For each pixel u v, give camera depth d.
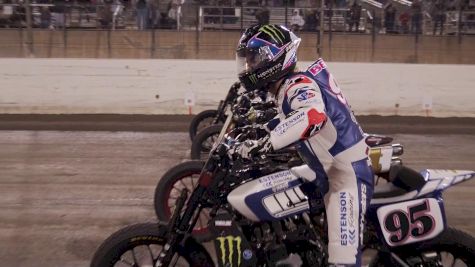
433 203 4.30
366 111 14.73
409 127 13.65
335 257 3.97
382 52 18.81
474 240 4.34
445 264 5.46
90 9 19.92
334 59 18.64
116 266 5.54
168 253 4.05
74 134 12.48
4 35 17.64
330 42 18.47
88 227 6.96
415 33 19.70
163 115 14.49
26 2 16.52
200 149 8.55
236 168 4.07
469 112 14.77
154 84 14.49
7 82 14.37
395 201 4.29
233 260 4.04
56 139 12.00
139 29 19.66
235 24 20.41
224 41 19.19
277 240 4.10
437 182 4.35
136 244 4.14
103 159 10.37
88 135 12.41
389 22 20.27
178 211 4.05
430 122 14.23
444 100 14.75
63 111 14.46
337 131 3.99
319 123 3.75
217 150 3.95
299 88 3.90
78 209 7.63
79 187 8.62
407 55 18.92
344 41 18.73
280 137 3.77
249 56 4.07
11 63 14.34
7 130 12.77
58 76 14.38
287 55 4.03
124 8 19.89
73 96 14.45
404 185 4.33
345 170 4.02
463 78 14.70
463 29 19.75
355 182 4.04
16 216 7.32
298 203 4.02
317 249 4.14
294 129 3.75
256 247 4.09
